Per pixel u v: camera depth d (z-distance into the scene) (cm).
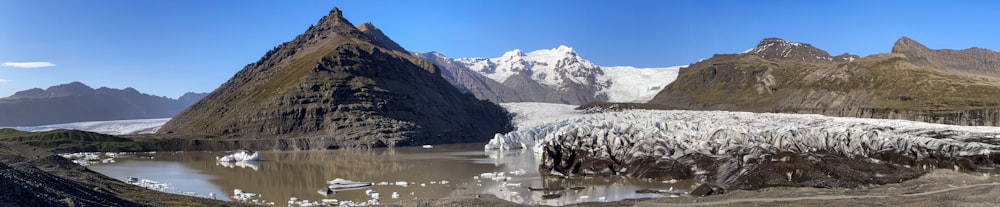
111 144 18450
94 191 6406
